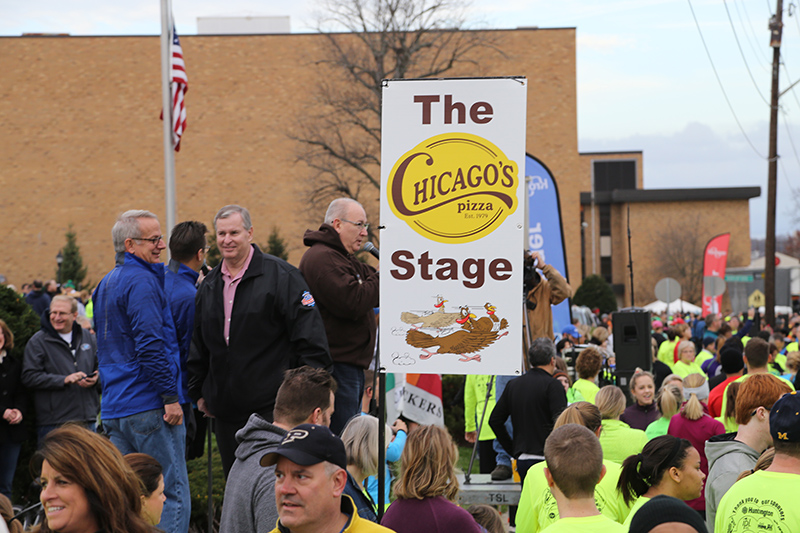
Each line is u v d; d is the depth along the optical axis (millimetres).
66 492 2604
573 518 3357
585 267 56688
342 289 5105
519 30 38906
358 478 4473
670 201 55812
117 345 4930
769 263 24250
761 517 3395
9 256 39094
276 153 39625
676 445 4094
